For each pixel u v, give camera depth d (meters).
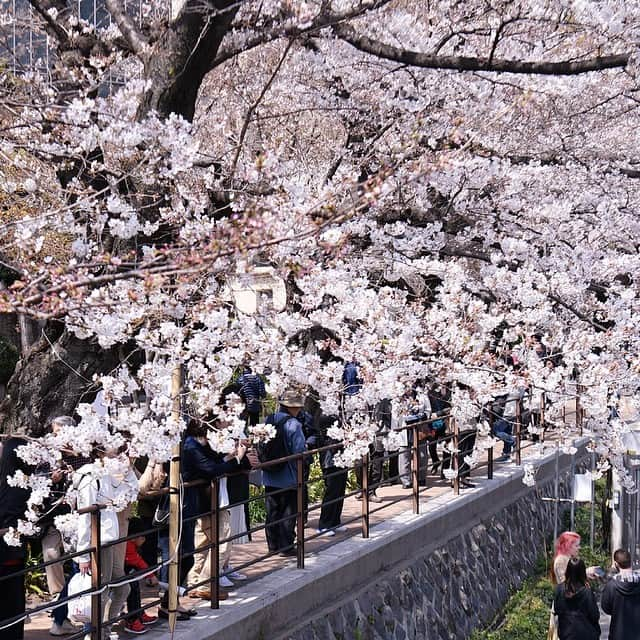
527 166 9.57
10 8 8.43
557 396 9.47
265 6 8.32
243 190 7.89
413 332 7.94
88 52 8.09
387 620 9.66
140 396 7.03
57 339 7.62
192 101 7.11
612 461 10.77
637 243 11.05
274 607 7.93
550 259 9.59
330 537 10.20
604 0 8.09
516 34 9.59
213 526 7.37
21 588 6.24
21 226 5.42
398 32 9.31
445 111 9.71
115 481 6.06
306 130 12.73
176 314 5.96
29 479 5.55
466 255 9.56
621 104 11.53
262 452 9.17
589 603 9.41
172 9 7.71
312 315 7.49
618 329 9.43
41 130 6.48
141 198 6.93
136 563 7.30
